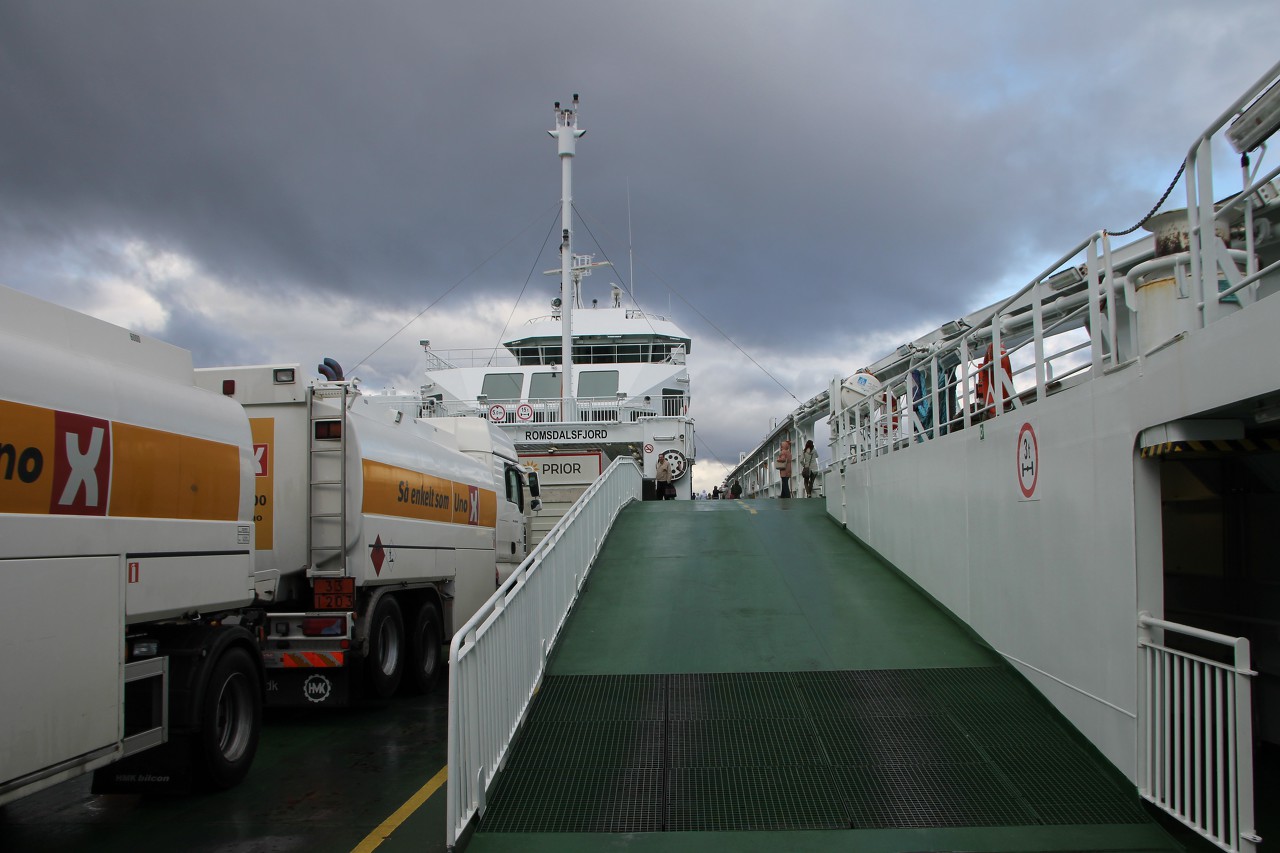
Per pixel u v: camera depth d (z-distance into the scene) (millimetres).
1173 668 5523
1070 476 6766
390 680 9867
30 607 4816
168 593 6094
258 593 8602
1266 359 4449
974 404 9953
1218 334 4879
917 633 9547
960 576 9688
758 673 8453
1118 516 6000
